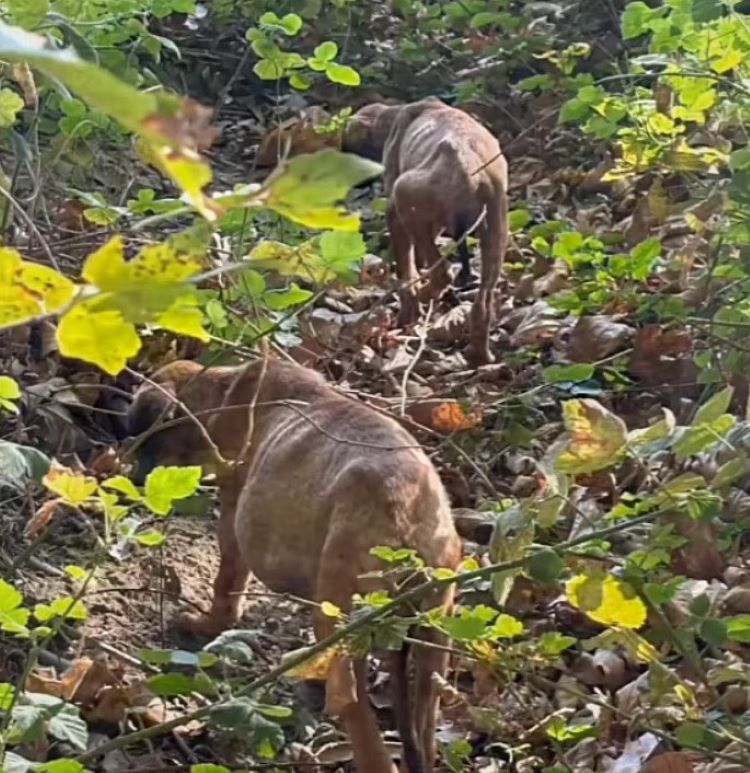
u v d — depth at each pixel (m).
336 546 2.72
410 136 5.56
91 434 4.25
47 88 4.07
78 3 4.27
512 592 3.42
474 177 4.95
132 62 4.86
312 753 2.98
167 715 3.09
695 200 4.68
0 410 3.87
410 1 7.80
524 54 7.29
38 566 3.57
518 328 5.11
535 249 5.08
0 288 0.84
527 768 2.93
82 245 4.16
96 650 3.29
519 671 2.68
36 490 3.72
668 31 4.09
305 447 2.95
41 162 4.35
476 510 3.90
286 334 3.90
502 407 4.30
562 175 6.50
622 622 2.21
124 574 3.66
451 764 2.76
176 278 0.85
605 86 6.91
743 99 4.17
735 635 2.50
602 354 4.56
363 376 4.68
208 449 3.29
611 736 3.01
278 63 4.25
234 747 3.01
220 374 3.33
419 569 2.46
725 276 4.08
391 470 2.74
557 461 2.26
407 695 2.68
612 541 3.29
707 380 3.78
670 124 4.11
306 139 6.03
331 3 7.81
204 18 7.77
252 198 0.76
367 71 7.64
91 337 0.86
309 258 2.40
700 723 2.46
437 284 5.18
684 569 3.23
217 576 3.45
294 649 3.40
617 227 5.74
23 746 2.86
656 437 2.27
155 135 0.64
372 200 6.55
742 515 3.47
